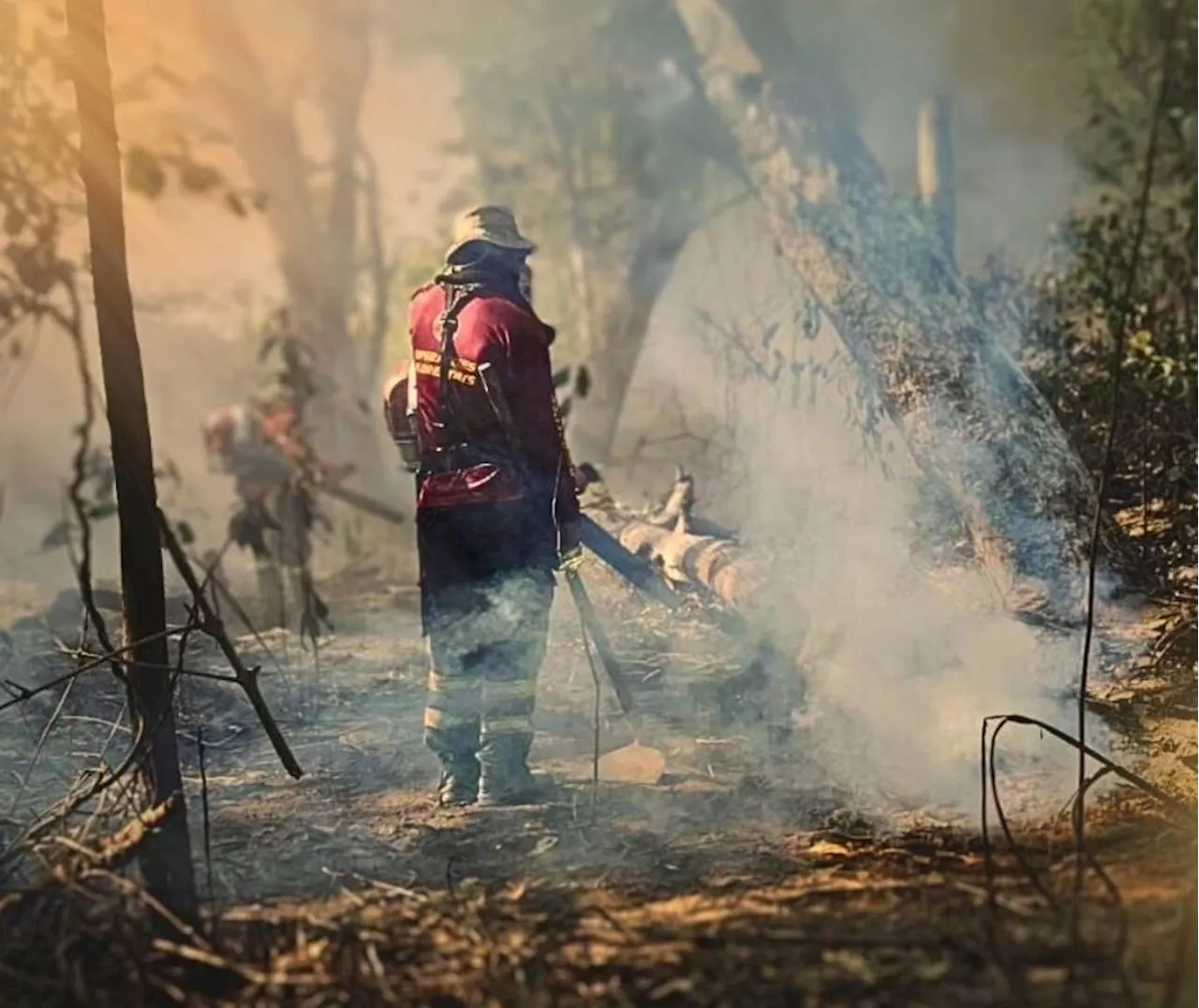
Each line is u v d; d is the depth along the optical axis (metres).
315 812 4.84
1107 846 4.17
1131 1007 3.20
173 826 4.02
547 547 5.01
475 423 4.98
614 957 3.51
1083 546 6.07
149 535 4.31
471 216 5.10
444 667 4.97
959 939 3.51
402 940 3.65
